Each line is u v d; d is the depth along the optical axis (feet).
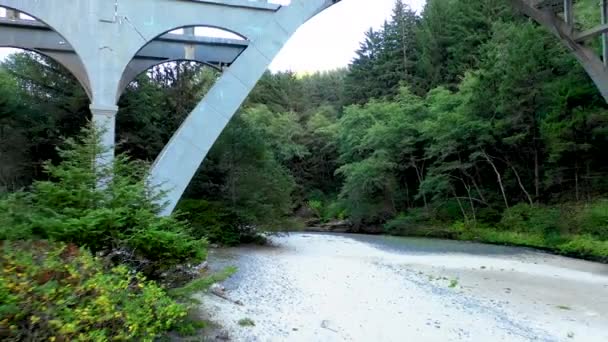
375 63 114.93
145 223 15.05
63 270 9.55
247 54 29.07
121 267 11.05
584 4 64.18
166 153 27.20
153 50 33.35
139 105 49.24
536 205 57.67
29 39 29.71
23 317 7.84
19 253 9.52
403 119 77.41
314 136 107.34
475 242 57.06
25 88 49.03
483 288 26.68
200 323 15.33
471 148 64.54
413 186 79.30
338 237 63.98
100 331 8.45
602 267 35.76
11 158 43.47
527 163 63.05
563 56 57.72
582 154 53.93
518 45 60.23
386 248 48.98
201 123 28.09
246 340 14.75
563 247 44.50
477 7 95.96
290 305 20.36
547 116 55.77
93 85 25.96
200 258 15.72
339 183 104.17
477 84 64.85
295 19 29.81
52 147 45.91
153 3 27.27
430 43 100.73
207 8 28.37
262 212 43.39
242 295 21.35
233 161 43.21
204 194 44.60
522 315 20.48
